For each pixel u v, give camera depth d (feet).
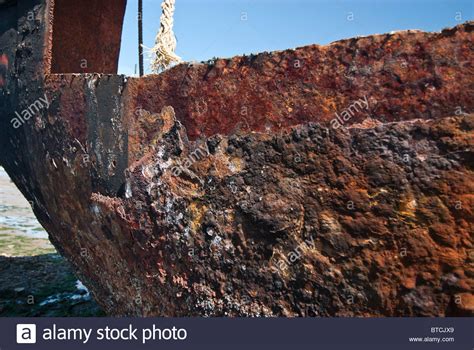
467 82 3.79
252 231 5.08
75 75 7.12
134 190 6.26
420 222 4.00
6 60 8.94
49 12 7.67
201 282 5.70
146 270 6.69
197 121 5.50
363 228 4.30
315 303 4.70
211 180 5.39
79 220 8.13
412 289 4.10
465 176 3.80
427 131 3.96
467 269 3.84
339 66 4.39
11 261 17.46
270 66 4.83
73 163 7.51
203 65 5.40
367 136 4.24
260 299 5.13
